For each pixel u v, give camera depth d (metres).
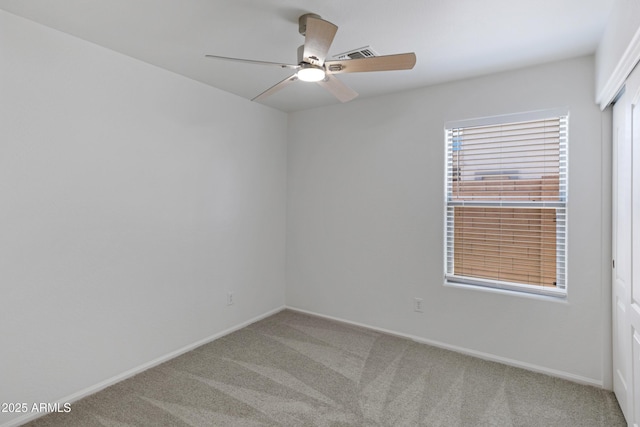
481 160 2.96
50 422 2.07
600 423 2.08
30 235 2.08
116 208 2.51
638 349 1.83
